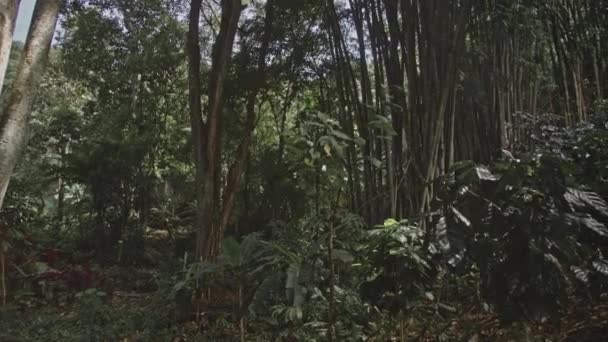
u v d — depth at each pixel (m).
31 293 5.18
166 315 4.13
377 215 4.34
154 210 8.94
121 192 8.12
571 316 2.92
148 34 8.53
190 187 9.10
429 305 2.60
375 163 2.53
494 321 2.74
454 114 4.32
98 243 7.86
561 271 1.94
